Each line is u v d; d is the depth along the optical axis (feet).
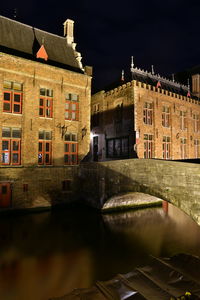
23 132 50.55
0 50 50.14
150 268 24.34
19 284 24.34
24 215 48.49
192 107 76.84
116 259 30.42
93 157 80.79
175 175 31.19
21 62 50.60
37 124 52.60
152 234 40.19
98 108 78.48
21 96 51.39
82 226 43.16
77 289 21.74
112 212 51.75
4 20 56.13
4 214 47.29
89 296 20.29
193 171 28.60
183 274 21.93
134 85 61.41
